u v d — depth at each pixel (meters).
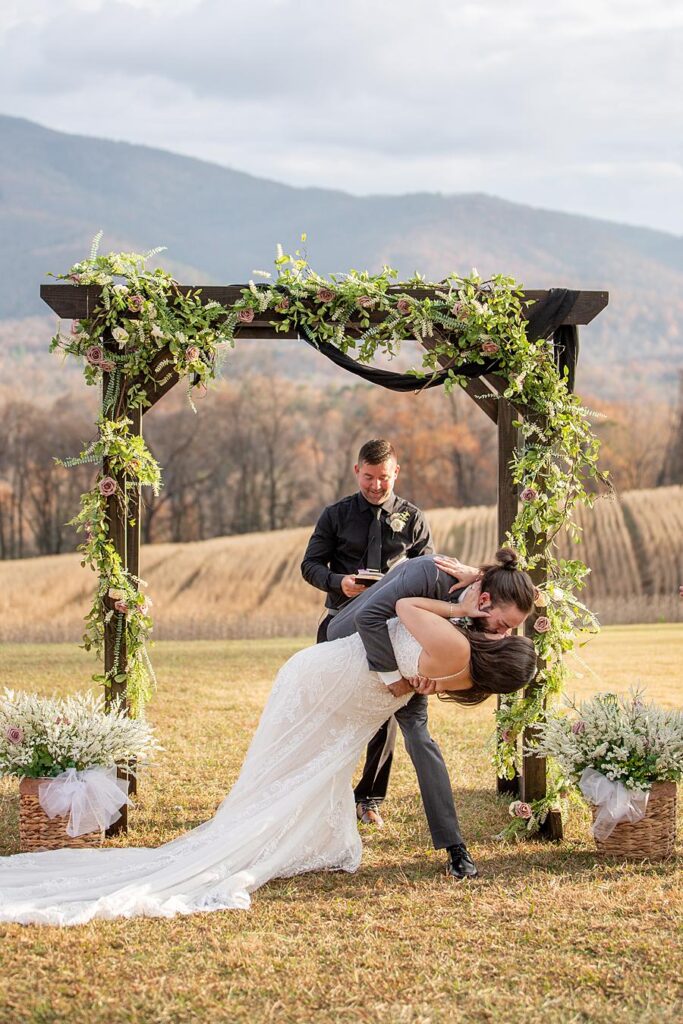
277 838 4.68
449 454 51.78
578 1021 3.33
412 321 5.33
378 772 5.57
